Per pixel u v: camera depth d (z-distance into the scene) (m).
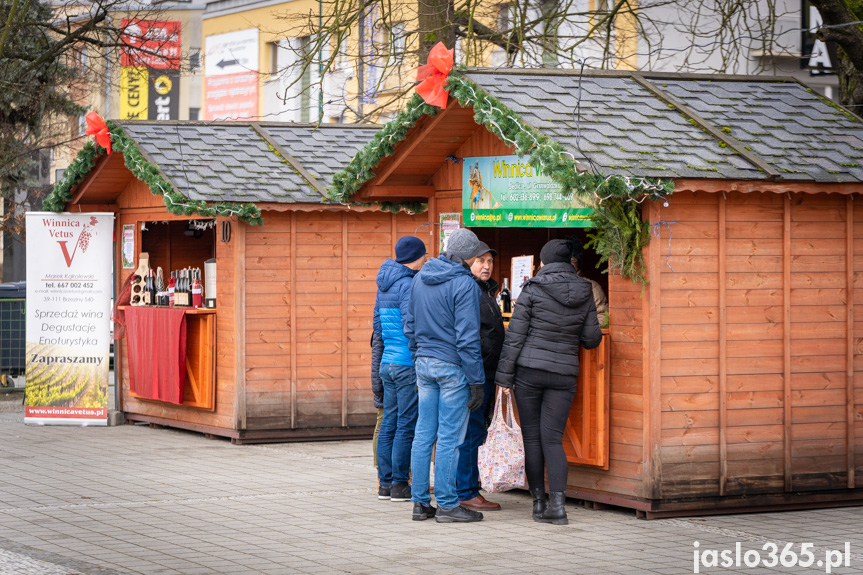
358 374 13.05
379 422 9.43
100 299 14.05
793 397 8.79
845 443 8.96
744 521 8.38
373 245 13.12
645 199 8.29
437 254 10.45
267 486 9.82
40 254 14.04
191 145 13.09
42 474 10.38
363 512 8.70
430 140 9.80
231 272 12.61
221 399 12.77
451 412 8.29
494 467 8.40
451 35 14.64
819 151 8.95
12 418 14.99
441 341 8.29
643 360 8.31
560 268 8.34
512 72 9.26
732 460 8.58
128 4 19.98
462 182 9.97
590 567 6.94
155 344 13.48
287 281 12.73
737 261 8.60
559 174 7.94
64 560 7.03
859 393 9.00
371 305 13.12
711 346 8.50
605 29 15.62
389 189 10.43
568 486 8.99
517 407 8.72
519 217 9.26
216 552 7.31
